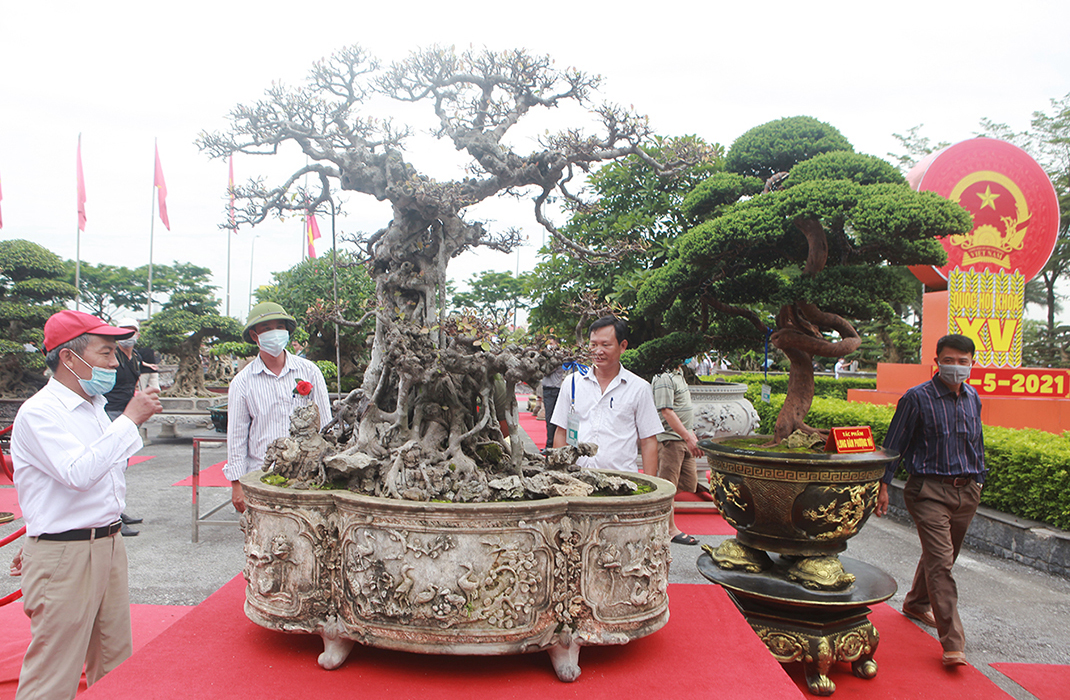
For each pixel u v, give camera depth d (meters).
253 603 2.39
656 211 7.29
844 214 4.13
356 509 2.19
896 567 4.83
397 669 2.23
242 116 3.23
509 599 2.13
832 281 4.20
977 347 8.23
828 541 3.11
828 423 7.38
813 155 5.39
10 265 9.48
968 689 2.99
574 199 3.63
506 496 2.30
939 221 3.88
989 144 8.16
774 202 4.43
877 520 6.22
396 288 3.11
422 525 2.12
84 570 2.39
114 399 5.53
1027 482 4.96
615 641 2.27
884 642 3.51
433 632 2.12
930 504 3.39
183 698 2.01
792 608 3.03
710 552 3.59
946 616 3.21
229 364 15.91
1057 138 17.34
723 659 2.38
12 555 4.61
